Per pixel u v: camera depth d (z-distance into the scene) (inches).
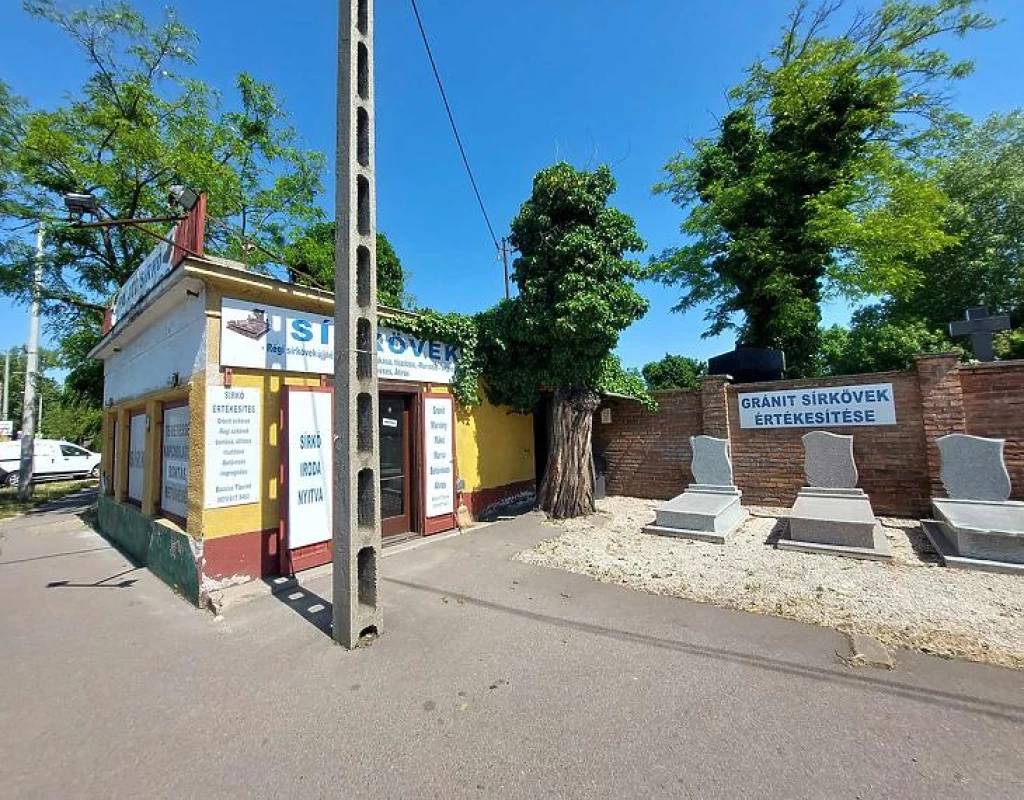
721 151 736.3
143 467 309.6
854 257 642.8
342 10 174.4
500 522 330.3
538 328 327.6
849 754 97.7
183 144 586.2
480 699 123.1
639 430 431.5
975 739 101.0
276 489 226.1
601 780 93.3
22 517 490.9
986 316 314.2
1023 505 230.8
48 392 1395.2
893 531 274.2
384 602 191.6
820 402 336.8
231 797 92.8
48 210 570.3
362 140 176.2
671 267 843.4
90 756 106.6
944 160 730.8
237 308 219.1
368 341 172.6
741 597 185.8
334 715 118.6
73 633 176.9
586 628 163.5
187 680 138.8
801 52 709.9
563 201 321.7
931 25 647.1
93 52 542.0
